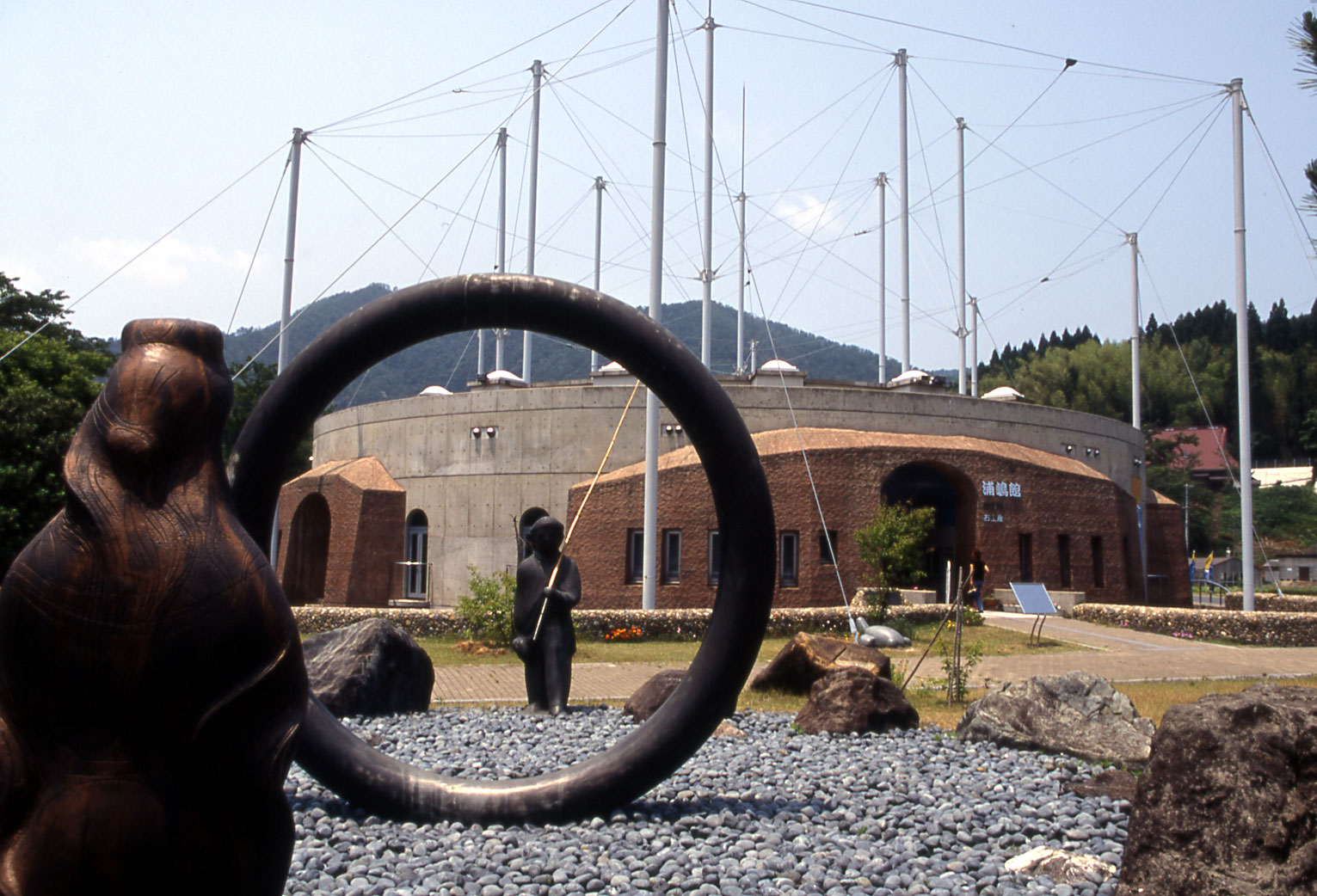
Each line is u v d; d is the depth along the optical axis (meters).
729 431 8.13
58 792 4.16
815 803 8.75
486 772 10.04
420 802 8.10
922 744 11.54
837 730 12.17
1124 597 38.50
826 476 32.97
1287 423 106.19
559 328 8.09
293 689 4.49
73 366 32.22
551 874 6.88
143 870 4.16
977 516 34.94
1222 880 5.81
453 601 36.22
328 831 7.84
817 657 16.17
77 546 4.21
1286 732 6.04
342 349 8.11
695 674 8.31
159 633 4.16
